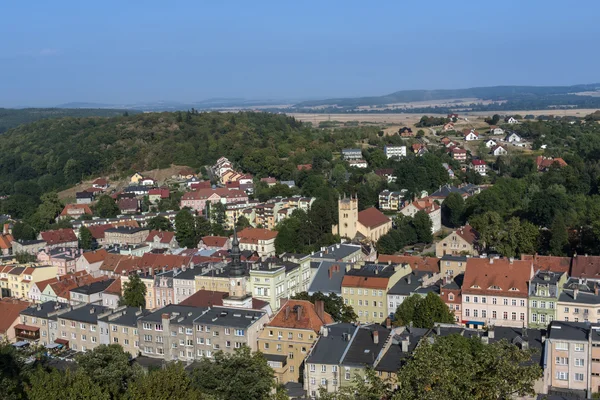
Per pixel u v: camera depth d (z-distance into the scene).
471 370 100.94
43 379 117.75
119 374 132.38
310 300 193.38
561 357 154.50
